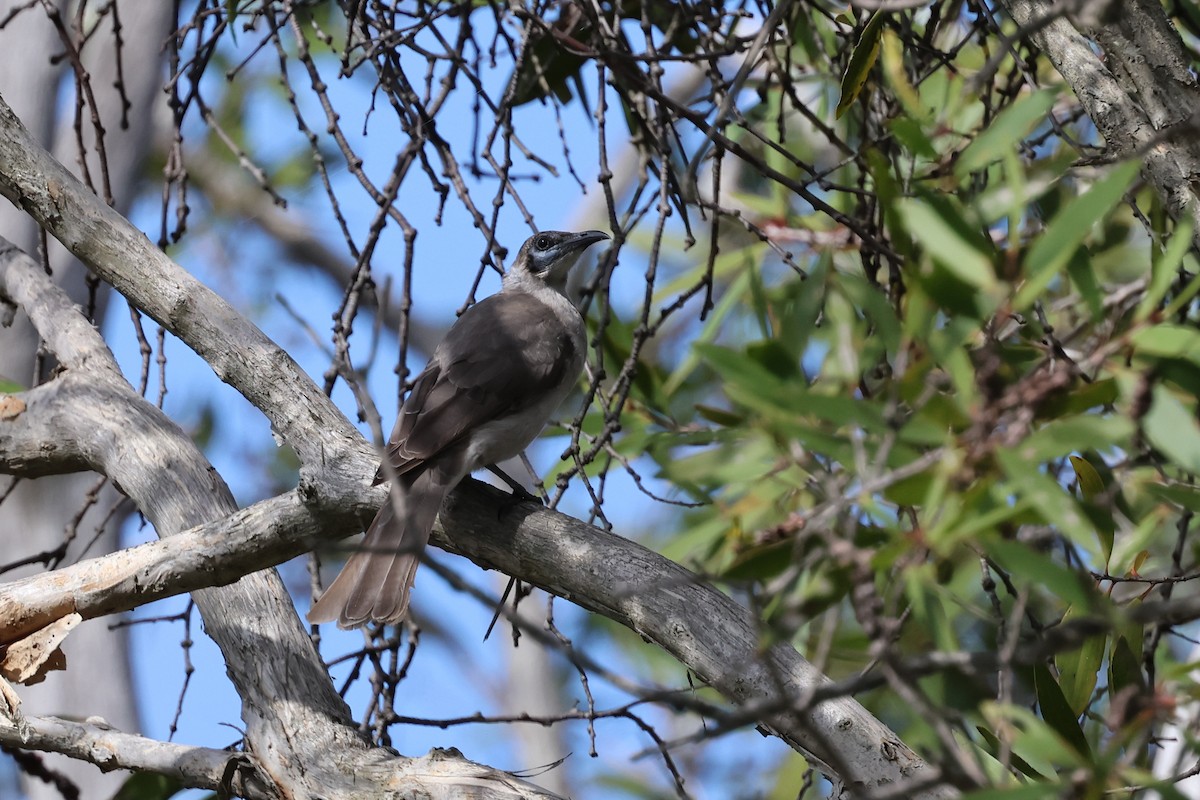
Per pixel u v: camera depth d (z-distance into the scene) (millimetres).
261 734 7664
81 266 12867
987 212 6117
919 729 7035
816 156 13266
